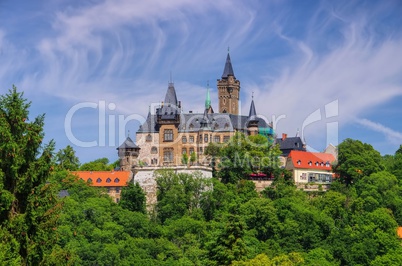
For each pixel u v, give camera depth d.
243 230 148.25
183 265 172.75
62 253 70.00
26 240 67.38
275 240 195.50
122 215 199.62
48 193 69.56
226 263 144.00
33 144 69.38
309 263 178.25
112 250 172.12
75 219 184.62
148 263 173.75
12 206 67.88
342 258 187.88
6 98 70.25
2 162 67.88
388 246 196.38
